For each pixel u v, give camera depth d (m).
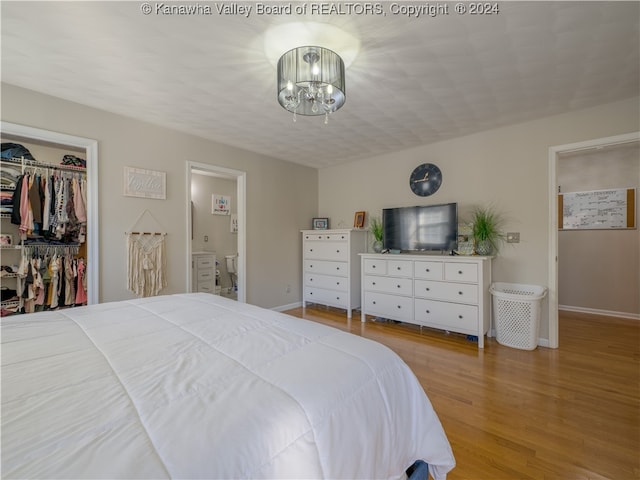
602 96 2.47
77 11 1.51
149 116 2.85
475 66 2.03
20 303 2.91
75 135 2.56
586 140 2.71
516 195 3.10
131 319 1.48
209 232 5.41
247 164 3.95
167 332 1.28
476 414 1.82
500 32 1.70
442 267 3.23
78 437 0.60
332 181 4.82
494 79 2.20
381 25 1.63
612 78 2.19
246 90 2.35
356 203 4.51
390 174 4.11
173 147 3.20
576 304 4.42
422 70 2.08
